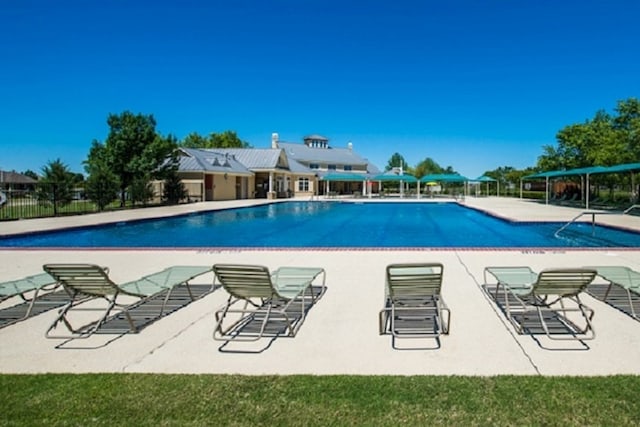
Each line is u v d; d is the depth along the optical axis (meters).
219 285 7.10
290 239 15.84
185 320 5.31
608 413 2.97
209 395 3.31
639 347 4.27
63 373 3.76
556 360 3.97
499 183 56.25
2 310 5.72
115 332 4.88
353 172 62.88
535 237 15.92
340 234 17.33
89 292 5.07
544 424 2.86
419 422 2.90
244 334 4.80
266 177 45.38
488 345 4.38
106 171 25.80
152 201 31.78
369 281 7.23
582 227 17.97
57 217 20.80
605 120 34.69
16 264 8.88
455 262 8.77
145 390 3.39
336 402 3.19
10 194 23.89
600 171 23.47
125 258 9.59
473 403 3.14
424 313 5.48
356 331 4.87
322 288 6.78
